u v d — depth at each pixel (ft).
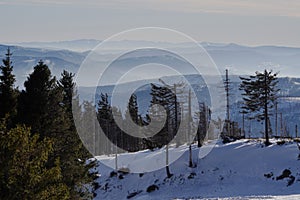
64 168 132.05
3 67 128.36
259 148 250.78
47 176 73.46
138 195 232.73
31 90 124.98
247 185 221.46
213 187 226.38
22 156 71.97
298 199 131.23
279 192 201.87
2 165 70.18
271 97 258.78
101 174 255.29
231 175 233.96
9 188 69.82
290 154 238.27
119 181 245.04
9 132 72.74
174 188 232.53
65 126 129.39
